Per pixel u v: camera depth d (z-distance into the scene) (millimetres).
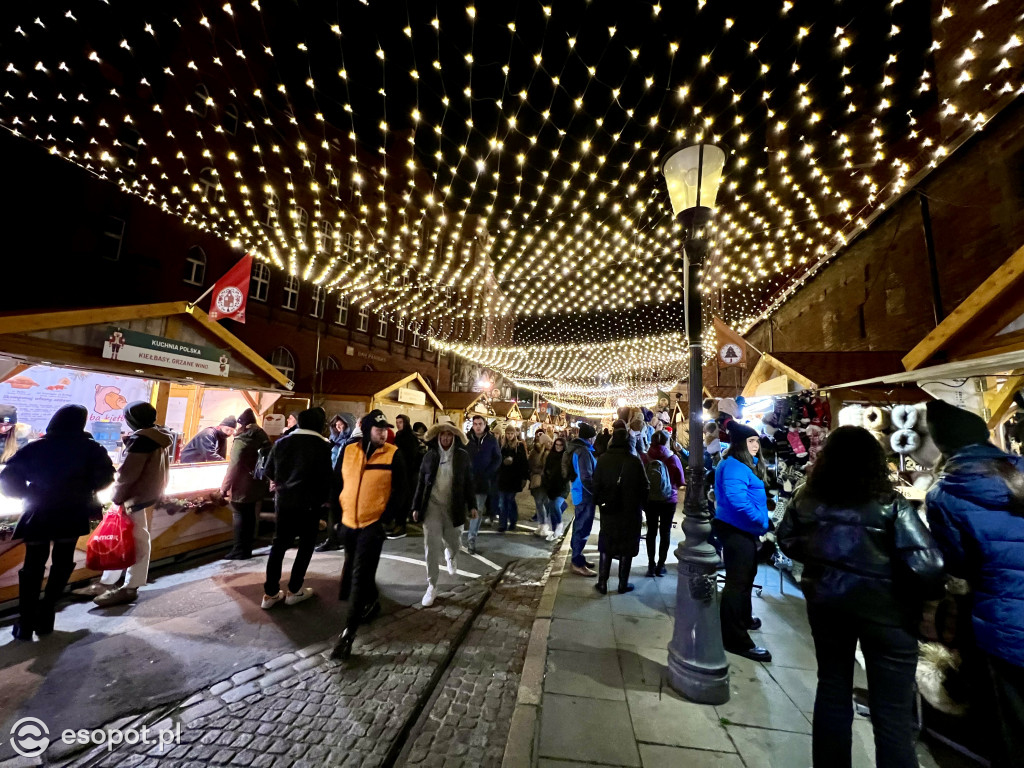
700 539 3518
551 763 2682
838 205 11039
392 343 27188
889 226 10203
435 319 27500
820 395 5766
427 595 5309
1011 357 2896
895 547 2182
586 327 23484
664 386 25656
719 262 13102
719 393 17078
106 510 5625
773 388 8641
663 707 3250
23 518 4191
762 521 4055
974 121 7457
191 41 14242
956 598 2619
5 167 11984
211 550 7152
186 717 3139
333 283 16781
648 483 5969
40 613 4230
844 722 2279
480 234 15875
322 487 5184
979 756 2656
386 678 3725
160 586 5602
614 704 3289
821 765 2301
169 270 15586
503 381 37688
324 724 3123
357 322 24547
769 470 6469
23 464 4180
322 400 15391
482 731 3104
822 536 2365
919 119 9375
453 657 4145
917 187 9188
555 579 6191
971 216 7953
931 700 2842
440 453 5562
